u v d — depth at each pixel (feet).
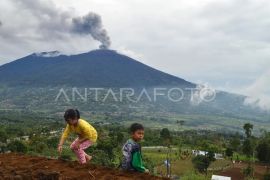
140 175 25.14
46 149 194.18
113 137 256.93
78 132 30.68
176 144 356.79
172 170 220.43
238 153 323.37
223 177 199.11
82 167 25.95
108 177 23.66
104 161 153.17
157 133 414.82
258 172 238.07
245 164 268.82
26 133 326.85
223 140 426.10
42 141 212.84
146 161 212.84
